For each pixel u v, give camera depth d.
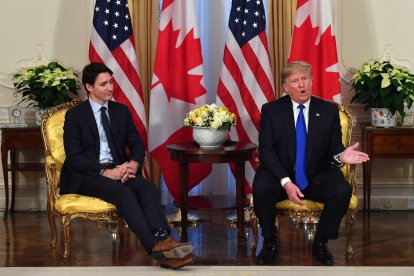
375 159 5.45
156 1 5.37
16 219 5.14
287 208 3.77
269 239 3.75
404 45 5.38
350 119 4.16
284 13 5.32
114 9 5.00
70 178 3.92
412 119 5.33
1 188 5.52
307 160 3.78
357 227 4.74
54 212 3.96
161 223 3.66
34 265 3.74
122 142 4.05
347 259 3.83
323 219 3.70
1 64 5.44
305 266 3.66
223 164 5.58
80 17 5.41
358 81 5.02
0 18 5.42
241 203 4.33
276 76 5.36
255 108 5.01
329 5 4.93
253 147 4.32
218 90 5.00
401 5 5.36
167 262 3.57
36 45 5.43
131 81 4.98
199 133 4.25
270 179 3.78
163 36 5.00
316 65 4.96
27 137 5.11
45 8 5.42
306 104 3.88
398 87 4.85
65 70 5.18
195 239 4.41
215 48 5.54
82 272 3.57
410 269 3.58
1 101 5.45
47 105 5.08
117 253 4.03
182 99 5.03
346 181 3.75
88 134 3.95
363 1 5.36
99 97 3.98
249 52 5.01
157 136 5.00
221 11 5.52
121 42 4.98
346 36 5.38
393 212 5.36
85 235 4.55
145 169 5.06
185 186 4.34
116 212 3.77
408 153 5.02
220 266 3.67
